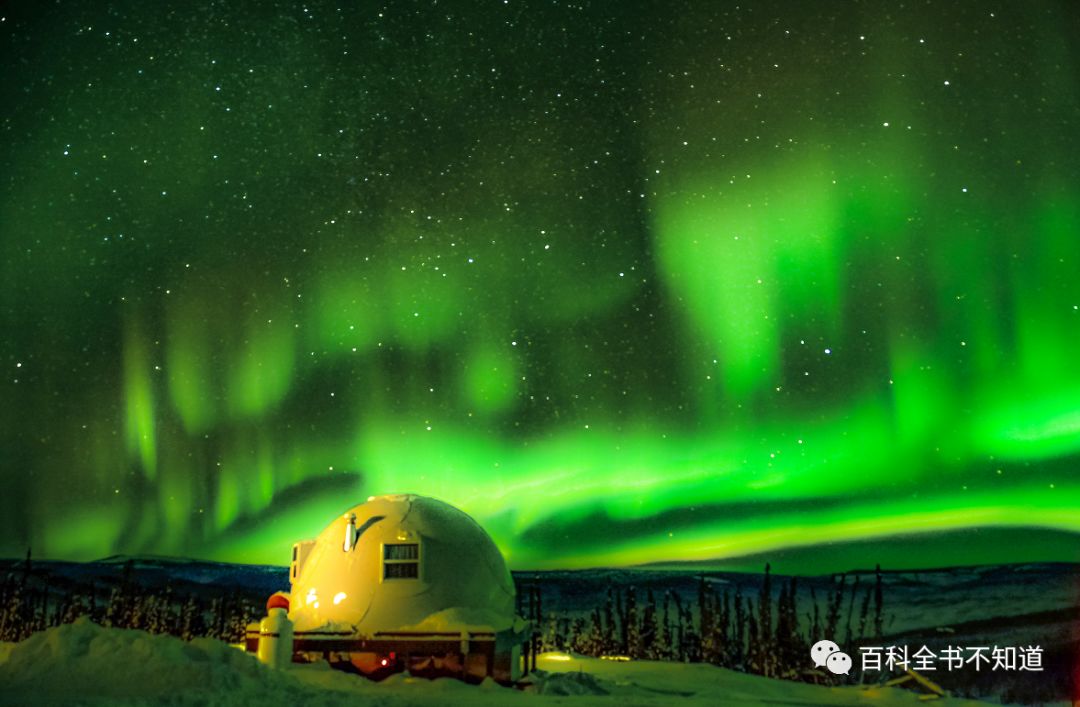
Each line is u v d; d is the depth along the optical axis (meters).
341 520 18.52
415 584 17.31
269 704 11.30
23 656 12.41
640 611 43.94
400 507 18.48
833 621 37.59
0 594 35.88
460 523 18.67
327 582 17.59
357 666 16.45
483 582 17.95
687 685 18.31
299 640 16.72
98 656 12.20
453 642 16.31
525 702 13.49
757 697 16.62
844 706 15.81
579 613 44.88
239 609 39.56
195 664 11.94
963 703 17.03
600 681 17.66
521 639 17.28
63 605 37.31
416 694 14.17
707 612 37.12
